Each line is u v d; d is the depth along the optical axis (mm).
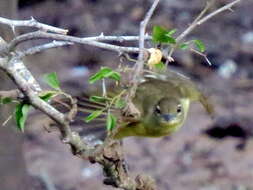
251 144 14648
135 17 19281
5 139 10336
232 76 17156
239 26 19109
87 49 17578
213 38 18484
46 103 4715
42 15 19281
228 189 13508
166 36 5160
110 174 5277
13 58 4711
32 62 17078
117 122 4910
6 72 4523
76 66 17250
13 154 10531
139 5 19688
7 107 8805
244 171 13922
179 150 14570
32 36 4656
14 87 9234
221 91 16391
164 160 14320
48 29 4840
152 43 5406
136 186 5387
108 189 13578
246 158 14227
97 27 18781
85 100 5406
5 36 9133
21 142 10625
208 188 13586
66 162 14289
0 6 9188
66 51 17688
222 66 17484
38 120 14016
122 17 19250
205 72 17172
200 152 14500
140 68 4887
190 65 17234
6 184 10617
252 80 16953
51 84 4871
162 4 19656
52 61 17250
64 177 13867
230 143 14727
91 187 13641
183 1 19766
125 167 5457
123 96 5195
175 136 14883
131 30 18672
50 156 14422
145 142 14797
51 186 13109
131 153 14477
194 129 15031
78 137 4855
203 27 18906
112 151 5195
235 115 15242
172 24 18781
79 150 4875
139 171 14016
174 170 14070
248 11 19594
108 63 17422
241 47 18172
